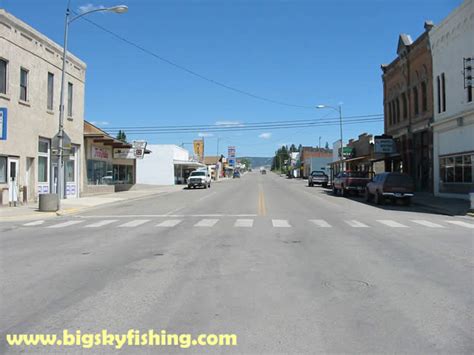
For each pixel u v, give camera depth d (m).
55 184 29.55
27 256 10.60
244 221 17.83
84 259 10.14
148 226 16.45
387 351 4.95
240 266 9.26
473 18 26.06
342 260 9.90
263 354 4.88
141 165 66.19
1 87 23.56
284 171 183.50
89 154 36.31
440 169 31.19
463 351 4.95
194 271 8.81
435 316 6.12
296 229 15.35
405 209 23.95
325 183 56.12
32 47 26.17
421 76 34.44
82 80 33.28
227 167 157.88
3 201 23.56
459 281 8.04
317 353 4.90
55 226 16.97
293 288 7.53
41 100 27.31
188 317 6.08
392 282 7.95
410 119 36.84
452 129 29.20
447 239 13.13
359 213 21.41
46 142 28.41
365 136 51.50
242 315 6.15
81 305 6.64
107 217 20.33
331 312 6.27
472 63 26.50
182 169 75.00
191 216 20.08
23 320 6.02
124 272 8.77
